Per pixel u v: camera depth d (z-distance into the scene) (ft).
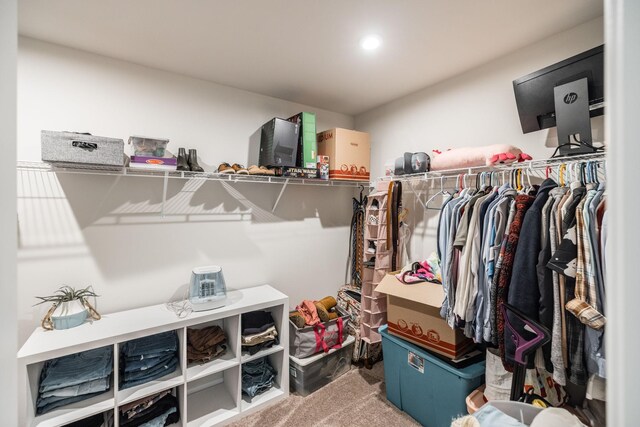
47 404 4.74
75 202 5.74
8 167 1.22
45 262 5.50
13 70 1.26
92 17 4.79
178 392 5.92
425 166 6.65
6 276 1.20
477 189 5.63
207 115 7.23
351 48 5.81
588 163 4.25
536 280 3.88
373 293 7.61
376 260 7.59
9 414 1.20
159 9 4.61
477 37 5.44
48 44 5.49
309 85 7.53
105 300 6.04
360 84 7.47
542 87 4.93
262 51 5.91
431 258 6.68
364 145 8.43
